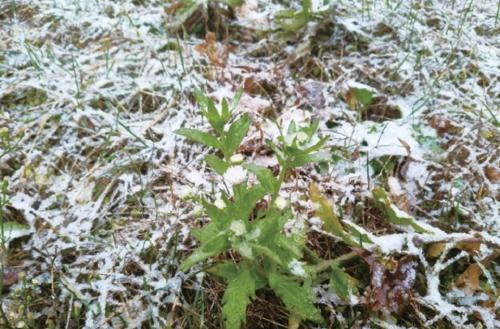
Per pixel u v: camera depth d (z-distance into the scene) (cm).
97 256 59
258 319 54
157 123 76
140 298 55
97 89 79
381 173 67
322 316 54
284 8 99
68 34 91
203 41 92
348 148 70
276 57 89
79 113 75
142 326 54
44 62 84
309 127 48
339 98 81
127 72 84
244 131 47
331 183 64
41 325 54
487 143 71
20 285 56
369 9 98
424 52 89
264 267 50
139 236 61
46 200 65
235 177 46
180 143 72
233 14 95
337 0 96
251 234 45
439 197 65
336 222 57
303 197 63
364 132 73
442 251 58
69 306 54
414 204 64
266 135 72
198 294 55
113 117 76
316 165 68
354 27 91
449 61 87
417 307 54
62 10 95
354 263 58
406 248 57
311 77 86
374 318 53
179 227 61
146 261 59
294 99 80
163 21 95
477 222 62
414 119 76
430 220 63
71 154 71
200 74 85
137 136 73
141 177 68
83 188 67
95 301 55
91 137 73
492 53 88
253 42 93
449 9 98
